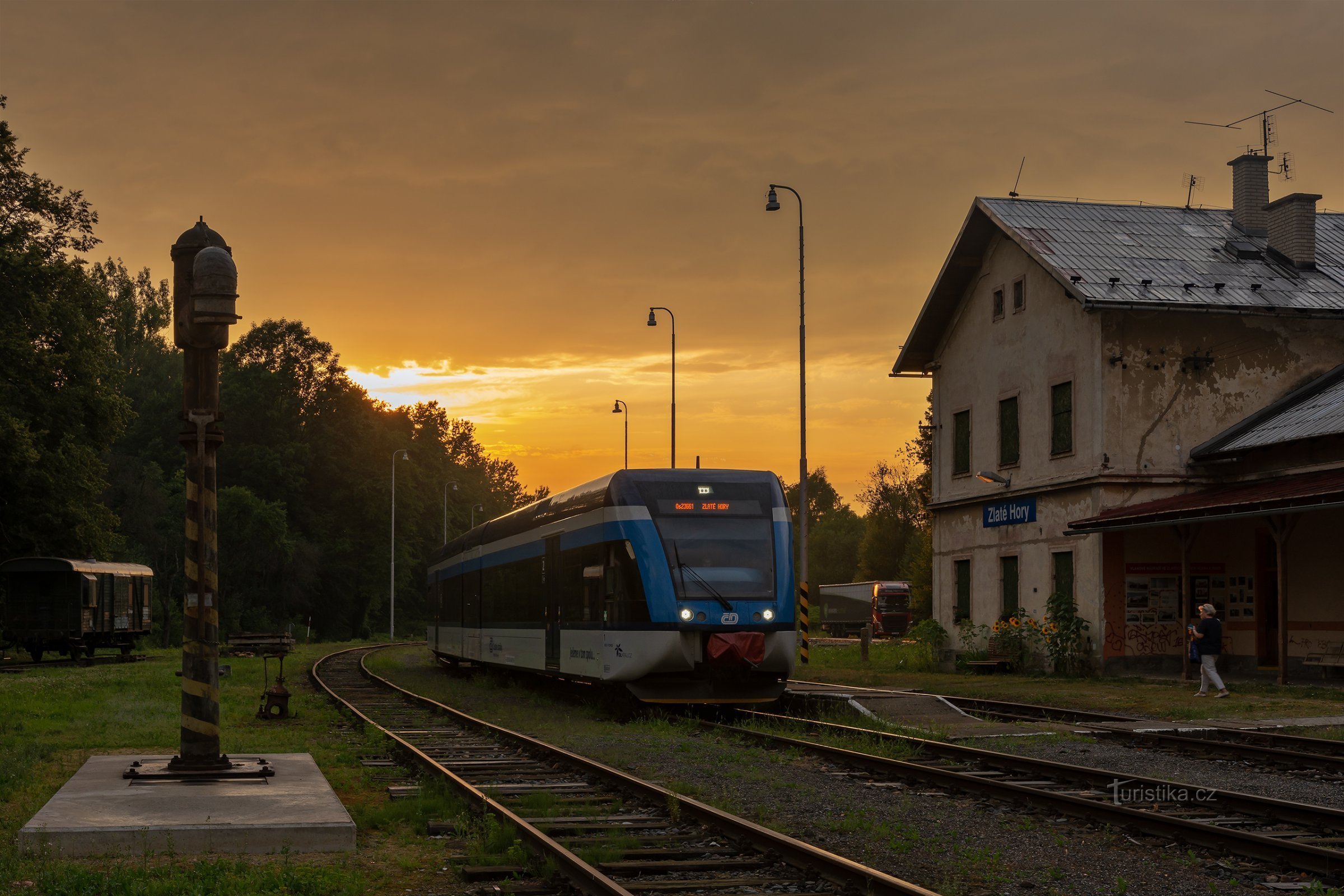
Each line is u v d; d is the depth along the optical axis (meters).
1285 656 24.00
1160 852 9.00
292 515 93.38
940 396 36.81
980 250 34.62
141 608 45.75
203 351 11.23
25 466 41.28
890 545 99.81
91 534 45.28
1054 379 30.89
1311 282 30.67
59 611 38.09
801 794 11.56
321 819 9.22
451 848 9.25
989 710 20.86
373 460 98.88
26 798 11.27
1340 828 9.70
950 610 35.78
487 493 160.25
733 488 20.48
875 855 8.96
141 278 101.44
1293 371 30.25
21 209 43.88
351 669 37.22
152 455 92.00
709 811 9.77
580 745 15.66
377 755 14.83
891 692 21.78
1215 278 30.27
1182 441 29.28
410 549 102.38
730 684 19.77
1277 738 15.74
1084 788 11.94
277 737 16.73
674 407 49.88
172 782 10.95
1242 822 10.18
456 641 33.62
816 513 169.88
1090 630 29.05
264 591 85.62
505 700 24.19
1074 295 28.58
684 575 19.34
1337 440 25.64
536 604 24.55
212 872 8.00
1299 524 26.67
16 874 7.96
